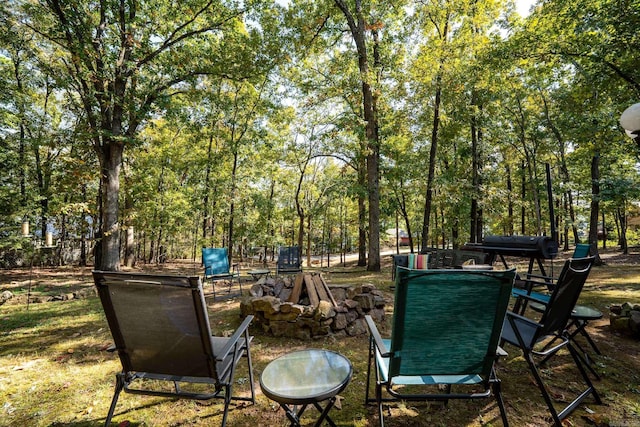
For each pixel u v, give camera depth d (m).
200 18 8.34
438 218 15.55
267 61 8.62
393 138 10.66
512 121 13.15
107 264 7.56
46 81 9.02
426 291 1.51
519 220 15.41
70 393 2.40
